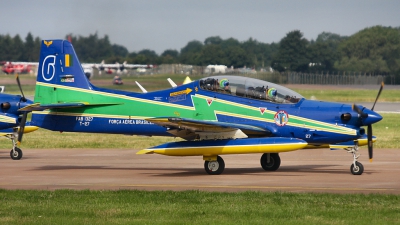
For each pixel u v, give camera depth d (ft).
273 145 161.79
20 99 206.08
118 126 185.88
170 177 163.84
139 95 184.85
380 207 115.14
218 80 177.27
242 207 116.37
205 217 108.68
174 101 180.34
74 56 192.03
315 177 160.86
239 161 200.95
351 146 169.17
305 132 168.66
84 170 181.78
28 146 256.32
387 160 199.93
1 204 121.08
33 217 109.60
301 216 108.68
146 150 171.32
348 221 104.78
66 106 184.44
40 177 165.48
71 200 124.88
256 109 173.27
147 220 106.52
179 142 170.19
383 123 361.30
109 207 117.50
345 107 167.32
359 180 154.20
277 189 139.85
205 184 149.38
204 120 174.09
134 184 150.51
